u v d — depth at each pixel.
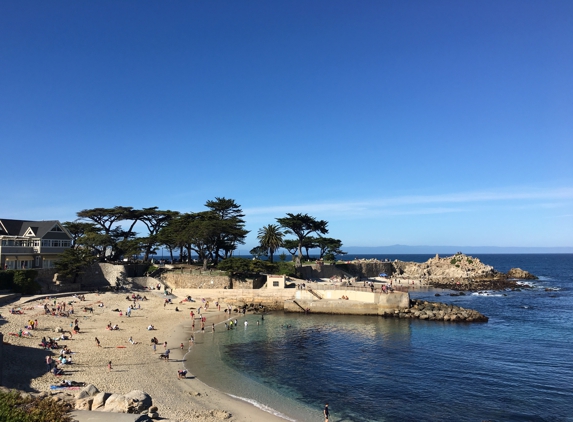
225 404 36.72
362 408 37.25
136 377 41.88
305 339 63.78
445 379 45.12
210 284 98.81
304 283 98.81
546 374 46.75
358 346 59.47
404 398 39.75
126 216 118.50
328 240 138.50
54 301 73.50
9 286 74.44
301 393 40.75
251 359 52.44
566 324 75.50
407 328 72.19
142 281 97.38
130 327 65.69
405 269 171.00
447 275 166.50
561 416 35.72
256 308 89.31
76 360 45.81
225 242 116.94
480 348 58.16
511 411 36.78
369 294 85.19
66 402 26.42
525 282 157.50
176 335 63.59
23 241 91.50
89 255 93.38
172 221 115.81
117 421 23.34
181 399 36.91
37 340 51.25
